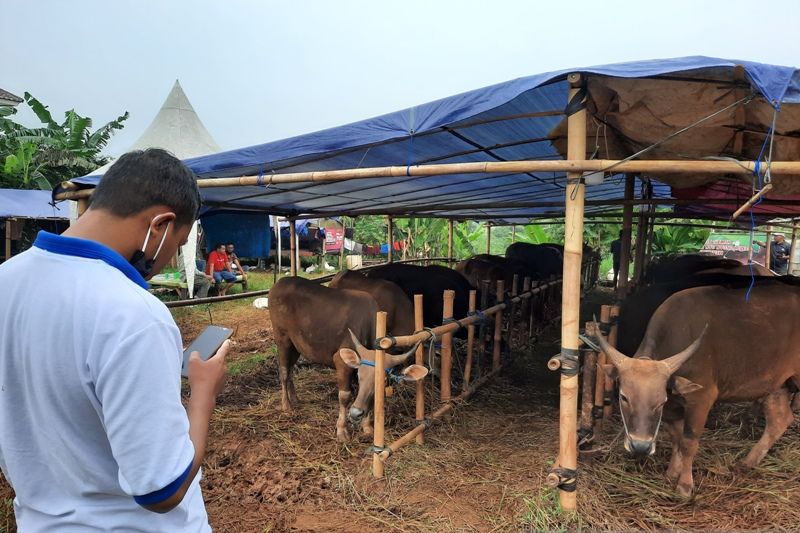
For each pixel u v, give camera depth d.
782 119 3.25
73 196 5.34
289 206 8.09
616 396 4.88
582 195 3.24
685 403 3.67
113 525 1.30
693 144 3.99
